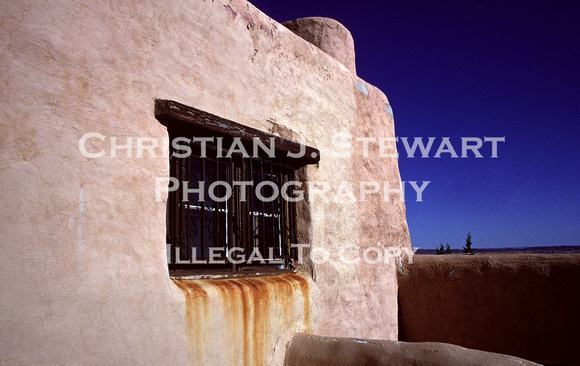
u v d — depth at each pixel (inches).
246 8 146.1
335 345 134.3
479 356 109.9
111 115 98.6
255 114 143.9
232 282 128.3
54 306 83.9
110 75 99.5
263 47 151.6
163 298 103.5
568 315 178.7
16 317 78.7
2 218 78.8
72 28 93.1
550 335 181.5
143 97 106.5
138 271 99.4
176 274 119.2
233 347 120.3
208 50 127.6
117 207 97.2
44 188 85.0
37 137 85.0
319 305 161.3
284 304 143.3
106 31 99.9
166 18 115.3
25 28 85.3
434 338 208.8
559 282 182.4
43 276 83.0
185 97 117.9
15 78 82.9
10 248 79.3
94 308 90.0
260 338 130.8
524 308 188.5
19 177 81.7
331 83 191.0
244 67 141.3
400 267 225.1
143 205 102.7
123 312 95.0
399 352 120.6
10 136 81.4
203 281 121.4
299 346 140.4
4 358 76.7
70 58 92.1
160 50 112.4
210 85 126.6
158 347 100.7
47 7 89.1
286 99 160.4
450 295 207.0
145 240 102.1
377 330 197.8
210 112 125.2
